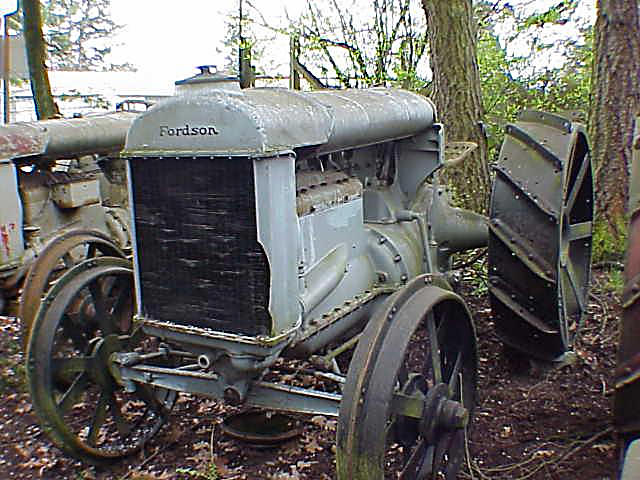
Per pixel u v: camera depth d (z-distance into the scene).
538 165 3.46
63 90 18.53
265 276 2.43
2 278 4.26
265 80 9.95
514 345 3.76
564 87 8.82
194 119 2.45
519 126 3.64
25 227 4.43
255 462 3.24
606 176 5.68
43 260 3.85
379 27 8.73
